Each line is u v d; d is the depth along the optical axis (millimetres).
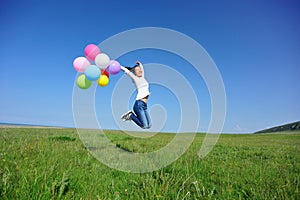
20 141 8680
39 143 8273
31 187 3564
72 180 4172
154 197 3596
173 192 3766
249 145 12375
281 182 4504
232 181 4590
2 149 6676
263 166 6105
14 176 4055
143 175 4930
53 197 3371
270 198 3689
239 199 3658
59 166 4980
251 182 4586
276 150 10219
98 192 3803
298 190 4090
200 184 4266
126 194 3855
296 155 8555
